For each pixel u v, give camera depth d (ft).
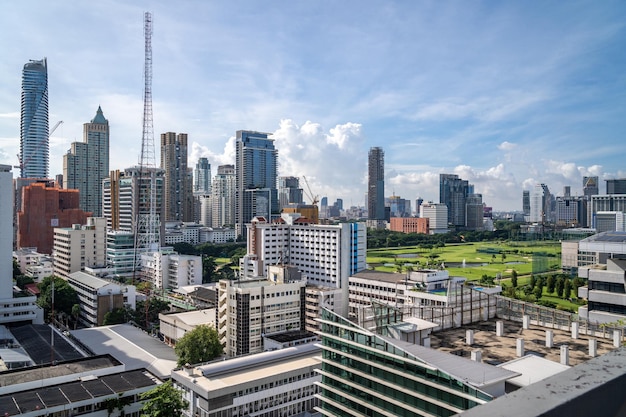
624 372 24.06
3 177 561.84
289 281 500.74
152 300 604.08
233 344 450.30
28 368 303.27
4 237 561.43
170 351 448.24
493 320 236.84
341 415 195.93
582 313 347.15
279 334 424.87
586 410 21.48
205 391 271.28
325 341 208.33
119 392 268.00
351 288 598.75
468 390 139.85
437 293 477.36
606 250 358.23
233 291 450.71
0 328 513.86
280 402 302.25
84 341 465.06
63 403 252.62
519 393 22.18
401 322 200.85
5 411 241.14
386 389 173.06
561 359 166.81
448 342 200.13
